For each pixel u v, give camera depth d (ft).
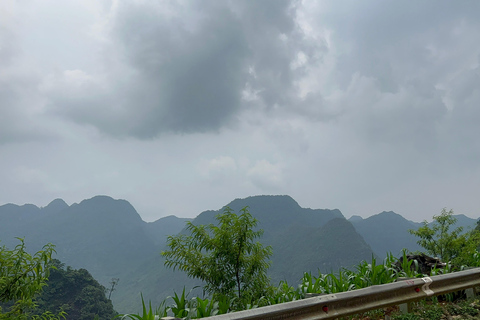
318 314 17.12
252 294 30.25
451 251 58.34
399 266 31.89
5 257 17.65
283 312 15.72
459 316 21.36
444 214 62.75
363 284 24.85
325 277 26.63
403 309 22.09
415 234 64.59
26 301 17.75
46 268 18.31
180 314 18.51
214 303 20.80
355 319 21.62
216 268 31.24
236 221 31.63
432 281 22.54
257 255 31.91
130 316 17.66
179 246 31.78
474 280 25.72
